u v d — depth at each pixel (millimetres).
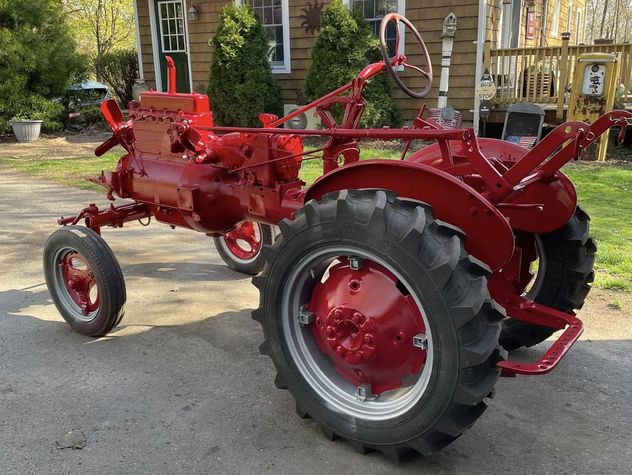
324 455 2455
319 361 2584
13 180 8531
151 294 4277
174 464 2400
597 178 7312
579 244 3037
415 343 2250
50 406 2820
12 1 12531
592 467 2367
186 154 3434
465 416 2162
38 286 4426
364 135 2637
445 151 2566
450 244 2123
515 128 8188
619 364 3180
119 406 2826
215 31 11789
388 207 2195
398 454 2324
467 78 9656
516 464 2391
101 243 3396
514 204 2871
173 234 5840
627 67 8852
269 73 10781
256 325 3750
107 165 9625
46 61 12938
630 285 4180
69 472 2352
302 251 2393
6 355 3336
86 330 3529
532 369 2152
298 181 3273
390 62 2867
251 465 2395
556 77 10062
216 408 2809
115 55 15570
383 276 2359
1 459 2430
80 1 24266
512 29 11938
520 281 3244
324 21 9586
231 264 4734
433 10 9609
